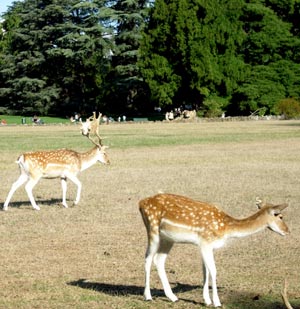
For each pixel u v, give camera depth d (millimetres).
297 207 15609
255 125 59719
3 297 8898
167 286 8750
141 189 19047
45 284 9516
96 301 8703
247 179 20875
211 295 8906
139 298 8828
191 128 57031
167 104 78125
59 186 19984
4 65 89688
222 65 76000
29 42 87312
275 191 18219
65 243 12133
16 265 10594
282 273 10023
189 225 8250
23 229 13453
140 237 12586
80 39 82250
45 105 86812
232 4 76875
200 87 75312
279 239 12266
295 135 43531
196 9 74812
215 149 33156
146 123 71500
